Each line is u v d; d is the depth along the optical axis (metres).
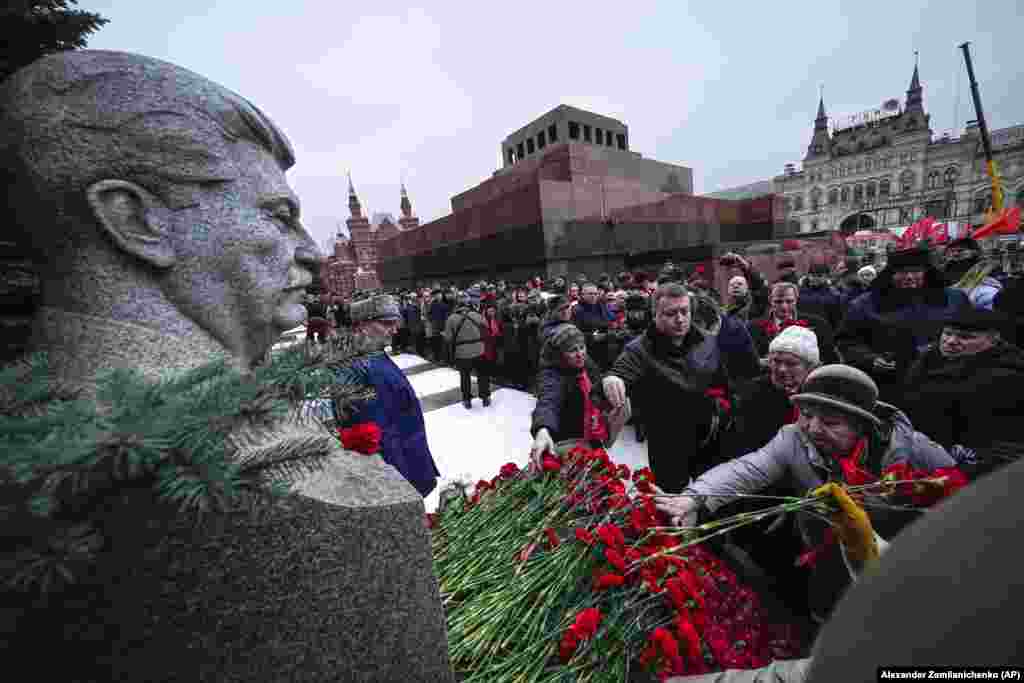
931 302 3.30
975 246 4.75
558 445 2.14
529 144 20.30
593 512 1.52
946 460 1.42
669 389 2.48
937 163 46.62
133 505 0.59
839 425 1.46
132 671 0.66
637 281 7.54
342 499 0.78
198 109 0.85
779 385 2.10
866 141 51.03
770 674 0.95
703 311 2.80
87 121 0.76
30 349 0.77
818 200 55.28
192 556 0.65
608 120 20.05
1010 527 0.21
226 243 0.88
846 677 0.23
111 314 0.78
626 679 1.03
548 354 2.43
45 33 1.39
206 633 0.68
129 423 0.44
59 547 0.40
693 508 1.56
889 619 0.23
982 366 2.15
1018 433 1.96
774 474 1.66
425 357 10.18
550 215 12.02
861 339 3.61
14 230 0.81
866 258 9.62
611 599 1.18
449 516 1.70
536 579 1.27
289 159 1.10
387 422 2.26
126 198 0.78
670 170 18.47
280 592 0.72
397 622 0.85
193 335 0.85
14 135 0.76
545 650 1.11
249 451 0.72
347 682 0.80
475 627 1.20
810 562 1.26
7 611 0.57
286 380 0.58
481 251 14.76
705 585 1.31
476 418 5.54
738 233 16.92
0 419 0.46
